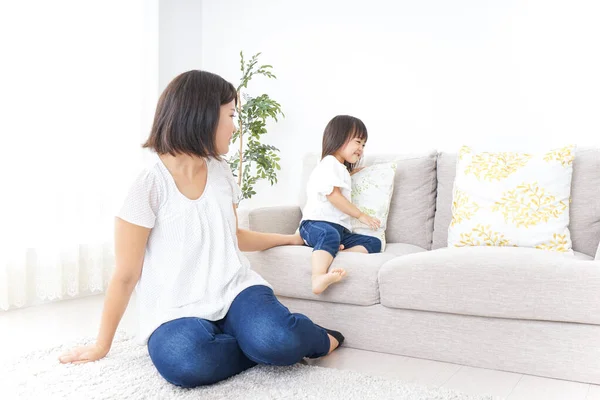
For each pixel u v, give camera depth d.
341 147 2.69
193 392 1.71
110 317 1.93
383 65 3.53
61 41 3.13
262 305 1.82
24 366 1.93
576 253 2.43
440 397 1.68
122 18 3.46
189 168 1.91
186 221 1.88
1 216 2.87
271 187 3.97
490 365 2.01
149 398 1.66
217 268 1.90
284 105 3.90
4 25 2.88
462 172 2.64
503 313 1.96
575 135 2.99
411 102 3.45
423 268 2.09
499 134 3.19
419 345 2.13
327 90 3.73
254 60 4.00
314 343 1.91
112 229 3.43
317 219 2.56
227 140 1.92
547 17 3.04
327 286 2.21
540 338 1.93
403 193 2.87
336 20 3.69
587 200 2.52
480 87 3.23
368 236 2.63
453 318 2.07
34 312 2.91
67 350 2.03
